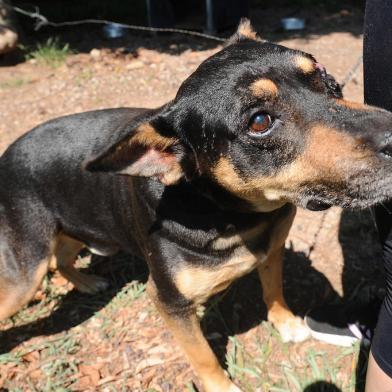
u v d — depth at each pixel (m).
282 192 0.47
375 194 0.41
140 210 0.53
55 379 0.63
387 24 0.40
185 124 0.47
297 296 0.70
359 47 1.50
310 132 0.43
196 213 0.49
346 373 0.60
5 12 1.52
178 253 0.51
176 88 1.29
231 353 0.63
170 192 0.50
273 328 0.66
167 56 1.50
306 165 0.44
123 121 0.59
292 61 0.45
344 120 0.42
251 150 0.45
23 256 0.63
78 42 1.65
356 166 0.41
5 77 1.41
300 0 1.95
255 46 0.48
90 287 0.75
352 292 0.69
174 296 0.52
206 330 0.67
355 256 0.75
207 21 1.63
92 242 0.67
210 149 0.47
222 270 0.52
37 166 0.62
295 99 0.44
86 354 0.66
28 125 1.16
